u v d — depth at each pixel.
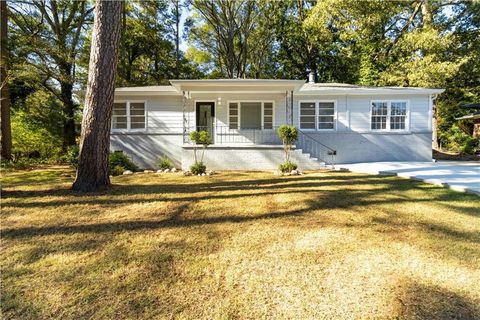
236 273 2.64
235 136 12.12
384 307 2.12
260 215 4.50
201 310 2.10
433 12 15.82
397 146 11.99
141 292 2.33
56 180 7.79
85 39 17.16
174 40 23.28
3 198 5.50
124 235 3.63
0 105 11.55
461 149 15.78
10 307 2.12
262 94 12.10
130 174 9.39
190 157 10.47
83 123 6.26
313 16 16.12
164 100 11.84
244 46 22.78
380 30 17.14
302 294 2.29
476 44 14.62
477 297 2.23
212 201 5.41
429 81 13.31
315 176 8.52
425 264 2.77
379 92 11.73
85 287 2.40
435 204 5.04
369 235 3.57
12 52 10.16
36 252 3.10
